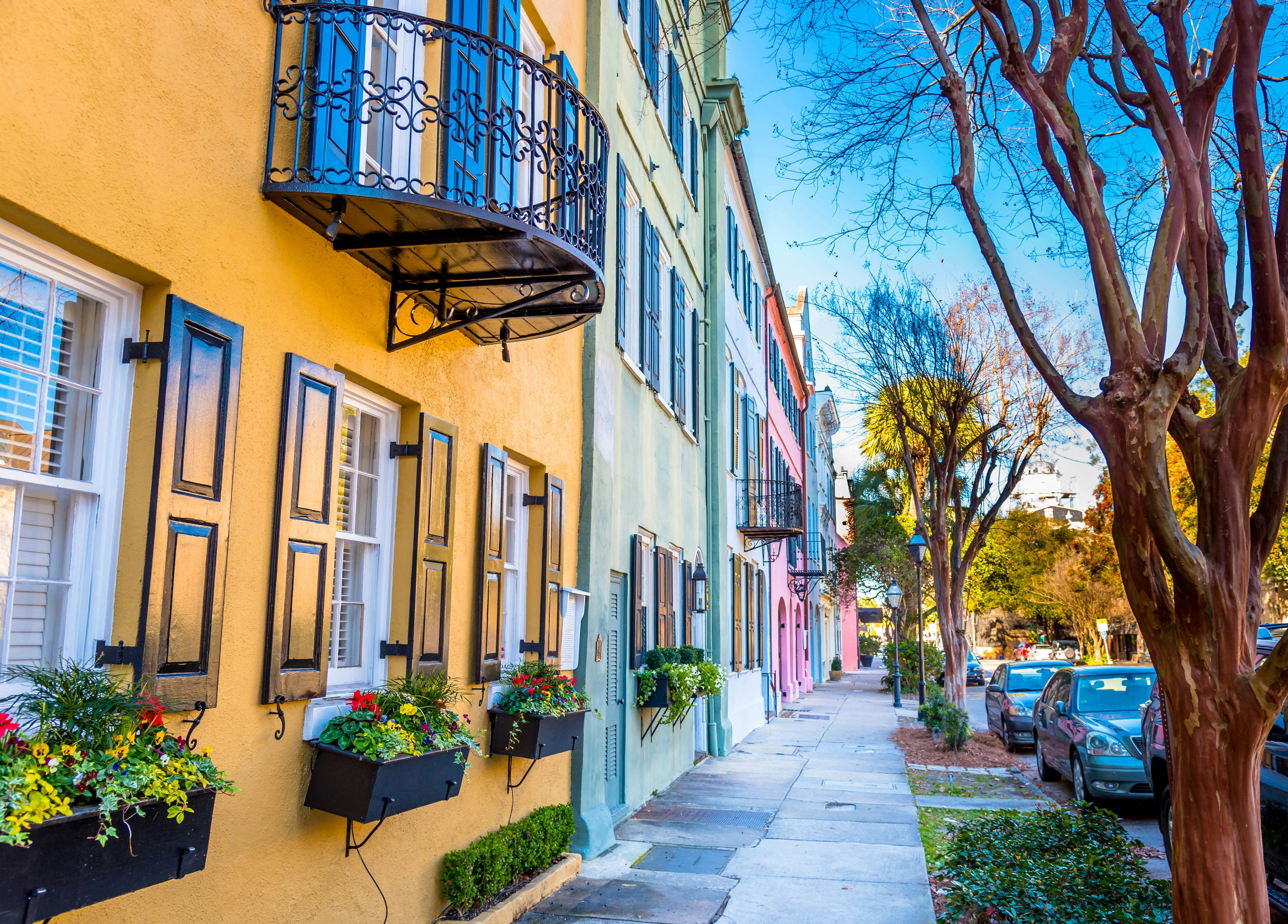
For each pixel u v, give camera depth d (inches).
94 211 132.5
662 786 466.0
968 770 538.9
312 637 178.1
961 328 665.6
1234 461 153.3
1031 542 1781.5
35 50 123.8
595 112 235.3
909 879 290.4
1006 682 682.8
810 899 268.8
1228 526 151.5
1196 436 161.5
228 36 161.9
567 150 224.1
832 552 1608.0
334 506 187.0
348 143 174.9
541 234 189.5
